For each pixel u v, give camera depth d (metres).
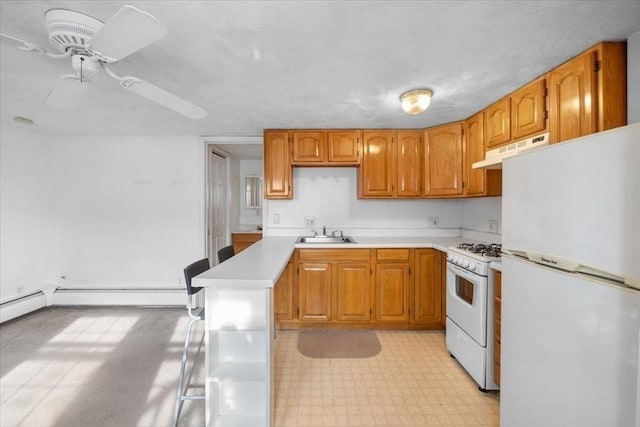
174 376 2.10
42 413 1.72
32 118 2.84
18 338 2.68
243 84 1.98
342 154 3.06
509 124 2.16
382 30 1.39
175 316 3.21
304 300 2.87
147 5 1.20
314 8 1.23
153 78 1.89
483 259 1.92
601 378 0.94
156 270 3.58
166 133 3.39
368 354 2.44
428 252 2.87
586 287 0.99
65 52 1.32
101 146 3.53
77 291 3.49
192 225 3.58
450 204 3.43
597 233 0.95
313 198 3.44
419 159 3.06
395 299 2.87
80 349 2.48
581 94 1.58
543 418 1.18
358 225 3.45
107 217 3.55
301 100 2.28
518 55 1.61
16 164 3.17
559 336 1.10
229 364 1.64
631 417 0.86
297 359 2.36
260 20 1.31
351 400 1.86
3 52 1.59
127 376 2.10
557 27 1.37
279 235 3.46
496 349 1.87
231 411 1.60
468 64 1.71
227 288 1.58
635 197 0.85
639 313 0.84
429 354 2.44
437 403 1.83
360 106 2.41
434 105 2.40
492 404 1.83
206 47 1.52
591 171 0.97
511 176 1.37
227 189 4.54
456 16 1.28
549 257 1.14
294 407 1.79
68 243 3.54
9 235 3.11
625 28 1.38
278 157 3.08
